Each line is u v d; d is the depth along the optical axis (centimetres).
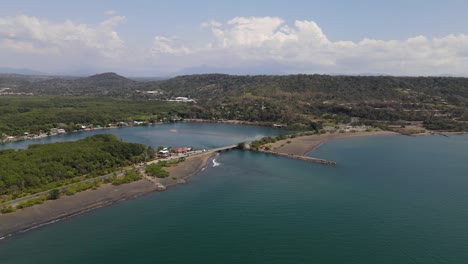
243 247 10012
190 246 10081
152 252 9756
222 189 14912
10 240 10225
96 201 13175
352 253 9706
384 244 10169
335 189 14900
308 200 13525
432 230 11031
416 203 13250
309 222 11550
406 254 9669
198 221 11675
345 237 10569
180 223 11519
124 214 12188
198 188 15075
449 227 11244
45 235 10581
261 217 11962
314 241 10325
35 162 15512
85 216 11950
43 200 12744
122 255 9588
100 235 10656
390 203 13225
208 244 10175
